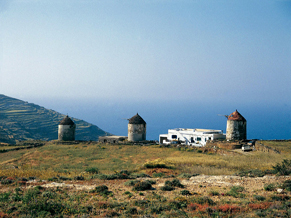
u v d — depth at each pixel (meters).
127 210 15.41
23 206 15.68
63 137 70.12
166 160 37.53
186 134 69.12
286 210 14.31
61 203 16.55
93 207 16.28
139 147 58.34
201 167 32.78
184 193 19.36
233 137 58.41
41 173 30.09
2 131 176.25
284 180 23.03
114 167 37.47
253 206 15.30
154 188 21.52
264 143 53.19
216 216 14.14
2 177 26.06
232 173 29.33
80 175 28.97
